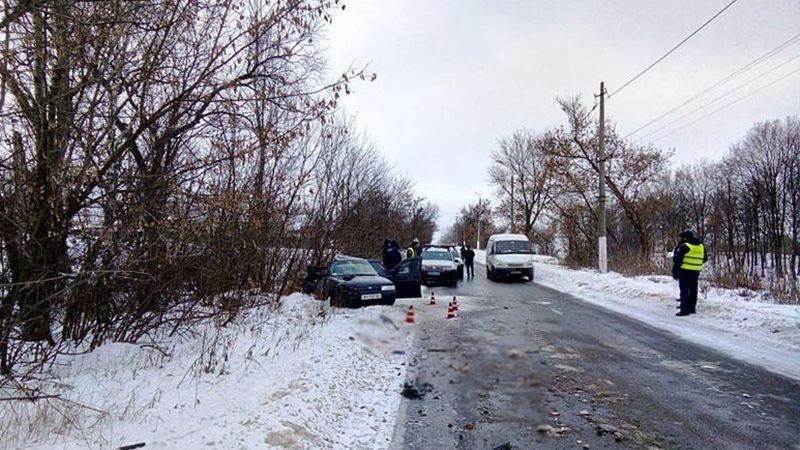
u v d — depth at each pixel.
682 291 12.15
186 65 7.28
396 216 37.59
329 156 16.48
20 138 5.75
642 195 28.39
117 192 6.66
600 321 11.87
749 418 5.31
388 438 4.83
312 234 15.48
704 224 53.44
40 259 6.05
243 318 10.12
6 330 5.46
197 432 4.20
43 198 5.96
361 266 15.39
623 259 24.94
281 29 7.41
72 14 5.51
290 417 4.79
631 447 4.58
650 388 6.42
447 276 22.19
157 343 7.54
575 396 6.11
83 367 6.33
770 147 47.00
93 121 6.56
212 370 6.21
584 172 28.69
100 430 4.23
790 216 44.19
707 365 7.57
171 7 6.58
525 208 50.41
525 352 8.54
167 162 7.44
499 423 5.23
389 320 11.75
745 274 15.96
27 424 4.39
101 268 6.46
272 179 11.50
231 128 7.58
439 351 8.70
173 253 7.30
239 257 10.07
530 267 24.20
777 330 9.48
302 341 8.42
